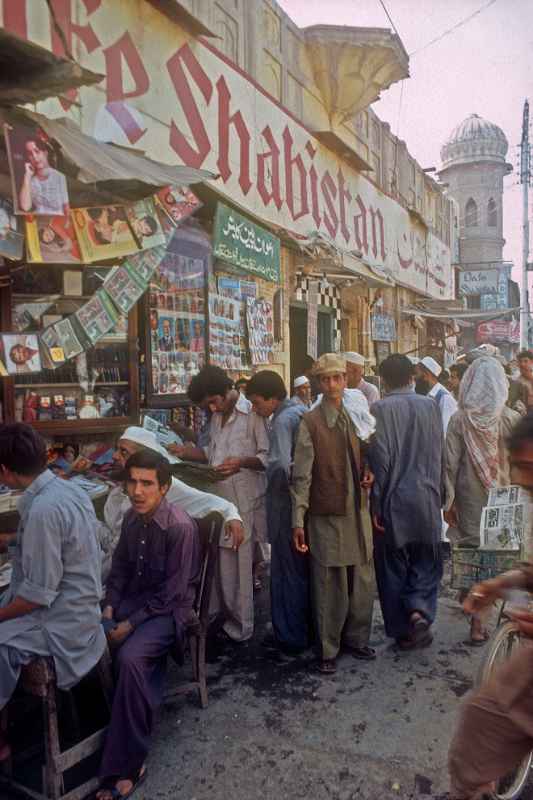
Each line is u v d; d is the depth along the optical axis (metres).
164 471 2.93
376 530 3.89
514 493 3.25
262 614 4.45
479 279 29.56
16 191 2.74
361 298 11.98
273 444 3.74
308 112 9.02
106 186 3.49
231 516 3.21
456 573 3.35
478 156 34.88
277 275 6.88
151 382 5.19
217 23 6.68
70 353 3.30
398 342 14.34
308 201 8.65
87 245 3.18
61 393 4.51
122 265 3.56
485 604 2.17
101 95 4.84
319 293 10.26
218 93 6.35
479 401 3.92
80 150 3.17
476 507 3.95
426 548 3.86
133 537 3.02
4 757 2.61
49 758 2.45
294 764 2.77
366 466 3.81
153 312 5.24
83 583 2.52
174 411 5.64
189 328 5.73
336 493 3.51
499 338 29.33
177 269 5.56
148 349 5.16
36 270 4.25
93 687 3.14
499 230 35.31
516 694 1.86
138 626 2.80
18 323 4.18
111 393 4.77
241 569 3.91
